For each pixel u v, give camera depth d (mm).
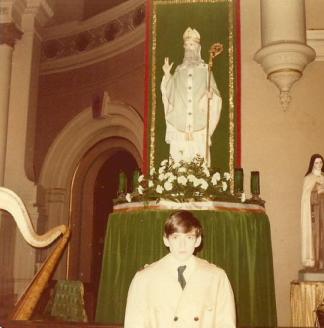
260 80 7578
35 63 10102
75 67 11383
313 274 5918
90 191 12023
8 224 9023
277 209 7242
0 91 9375
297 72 7176
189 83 6918
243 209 5352
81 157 11578
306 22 7602
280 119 7453
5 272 8922
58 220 11227
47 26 11562
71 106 11359
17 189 9500
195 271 1909
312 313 5664
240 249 5191
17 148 9555
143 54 9930
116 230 5426
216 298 1911
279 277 7062
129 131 10898
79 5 11375
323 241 6000
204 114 6855
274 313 5438
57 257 3209
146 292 1896
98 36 10969
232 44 7500
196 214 5160
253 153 7395
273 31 7207
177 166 5438
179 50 7574
